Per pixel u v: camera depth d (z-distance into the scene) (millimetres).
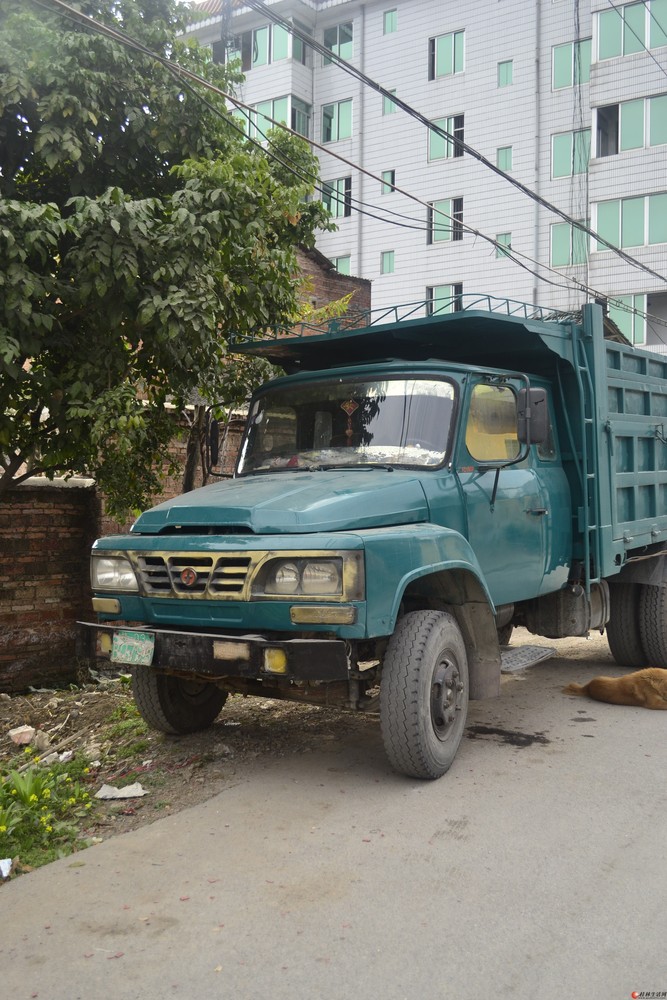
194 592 4914
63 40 7055
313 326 7645
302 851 4242
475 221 30500
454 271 30906
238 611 4816
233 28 34000
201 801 4977
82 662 10312
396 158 32219
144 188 8195
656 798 4895
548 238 29141
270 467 6219
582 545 7051
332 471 5832
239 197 7227
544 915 3582
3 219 6258
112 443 8375
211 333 7121
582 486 6996
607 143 28281
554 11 29125
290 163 9555
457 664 5410
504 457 6281
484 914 3598
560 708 6980
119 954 3361
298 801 4906
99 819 4801
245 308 7922
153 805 4980
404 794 4977
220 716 6742
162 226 6758
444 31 31250
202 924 3570
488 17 30344
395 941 3400
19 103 7254
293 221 8555
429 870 4008
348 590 4551
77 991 3129
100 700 8203
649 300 27438
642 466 8125
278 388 6543
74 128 7086
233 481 5992
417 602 5711
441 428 5781
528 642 10086
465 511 5707
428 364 5996
